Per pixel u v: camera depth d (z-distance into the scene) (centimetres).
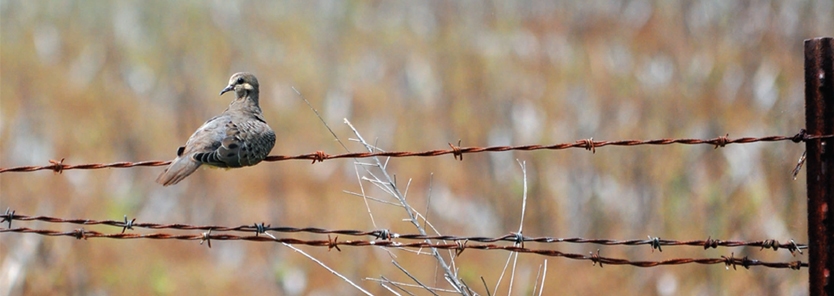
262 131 1486
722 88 3566
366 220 2814
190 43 4681
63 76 4184
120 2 5175
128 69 4269
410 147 3344
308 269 2598
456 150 1237
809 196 1077
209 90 4084
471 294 1293
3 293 2427
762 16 4134
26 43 4656
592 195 2798
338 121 3612
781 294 2352
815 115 1075
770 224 2570
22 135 3534
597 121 3328
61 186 3180
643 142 1214
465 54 4253
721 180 2822
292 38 4766
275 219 2897
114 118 3675
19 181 3206
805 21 4066
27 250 2556
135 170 3353
